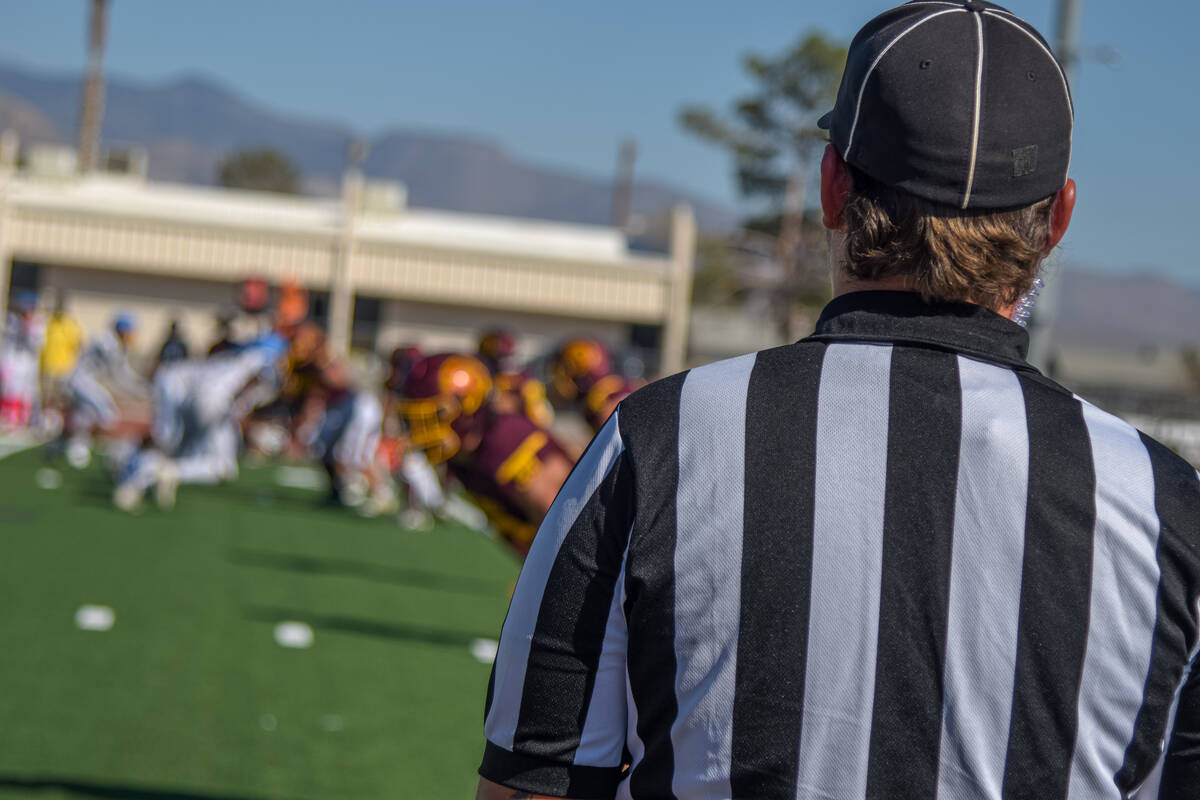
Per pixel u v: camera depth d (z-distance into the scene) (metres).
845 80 1.52
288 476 17.89
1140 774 1.37
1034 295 1.59
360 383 15.22
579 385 7.01
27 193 34.50
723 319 42.94
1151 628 1.35
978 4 1.47
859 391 1.43
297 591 9.61
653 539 1.41
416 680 7.25
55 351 20.27
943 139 1.41
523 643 1.46
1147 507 1.37
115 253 34.12
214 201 36.44
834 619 1.36
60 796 4.88
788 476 1.40
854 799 1.34
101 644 7.40
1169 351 41.72
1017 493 1.37
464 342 35.34
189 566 10.18
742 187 42.72
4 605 8.16
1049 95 1.44
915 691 1.35
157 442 13.09
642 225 38.62
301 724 6.18
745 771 1.37
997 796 1.33
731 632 1.38
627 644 1.43
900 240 1.47
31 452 16.94
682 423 1.44
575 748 1.45
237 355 13.12
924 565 1.36
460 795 5.33
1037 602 1.34
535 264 34.81
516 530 5.90
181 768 5.36
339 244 34.25
